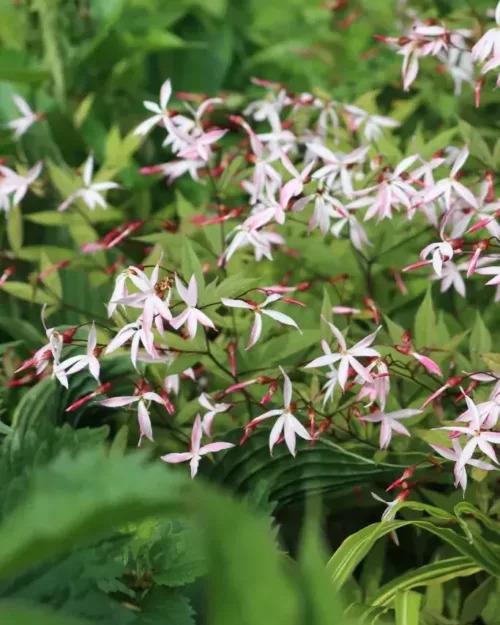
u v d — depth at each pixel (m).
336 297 0.86
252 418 0.79
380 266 0.86
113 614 0.61
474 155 0.83
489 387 0.79
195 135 0.85
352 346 0.77
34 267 0.95
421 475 0.79
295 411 0.75
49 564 0.61
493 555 0.72
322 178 0.80
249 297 0.81
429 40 0.84
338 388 0.78
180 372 0.79
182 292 0.73
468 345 0.86
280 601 0.45
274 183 0.82
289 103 0.90
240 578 0.45
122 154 0.94
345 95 1.08
